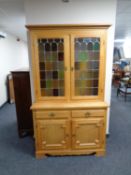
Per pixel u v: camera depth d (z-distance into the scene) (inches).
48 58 84.0
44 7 89.4
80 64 85.7
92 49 83.7
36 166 83.9
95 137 88.7
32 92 99.7
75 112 84.4
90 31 79.1
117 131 119.6
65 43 80.4
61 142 88.7
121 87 217.2
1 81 179.0
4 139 111.4
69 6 89.9
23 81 105.4
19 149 99.3
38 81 85.0
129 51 374.3
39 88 86.0
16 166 84.2
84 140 89.0
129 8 122.5
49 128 86.3
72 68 83.7
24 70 108.0
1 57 179.8
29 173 79.1
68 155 91.3
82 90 88.7
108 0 90.3
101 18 92.4
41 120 84.9
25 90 106.7
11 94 193.3
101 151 90.7
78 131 87.4
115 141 106.2
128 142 105.1
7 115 155.9
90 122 86.0
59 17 91.0
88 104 85.4
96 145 89.9
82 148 90.0
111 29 94.0
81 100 88.4
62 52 82.9
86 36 79.7
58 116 84.6
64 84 86.1
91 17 92.0
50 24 84.7
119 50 396.8
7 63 199.6
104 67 84.4
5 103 191.3
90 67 86.2
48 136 87.4
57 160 88.2
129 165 83.7
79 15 91.4
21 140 109.8
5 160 89.1
